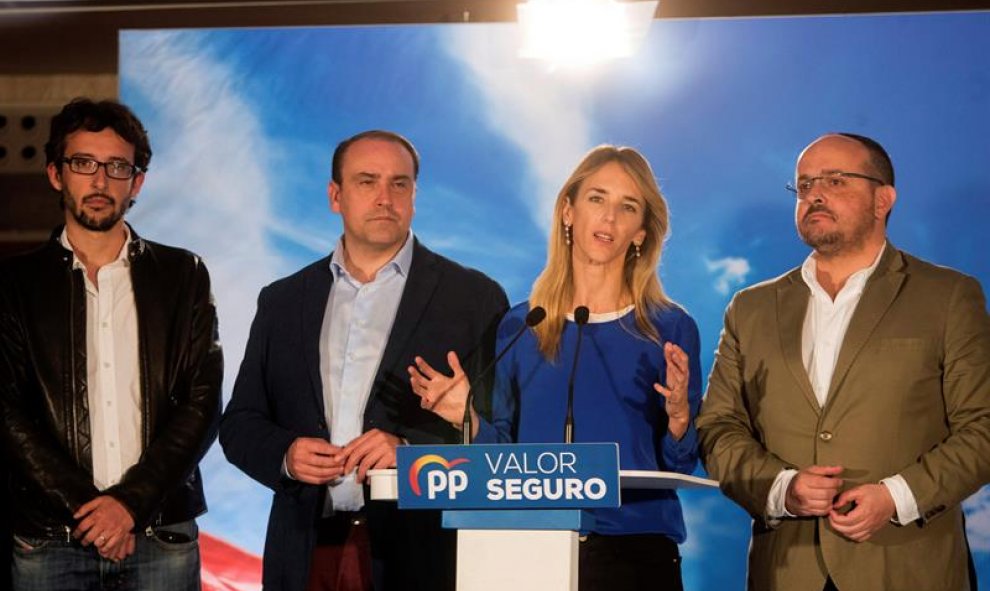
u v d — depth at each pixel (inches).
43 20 237.8
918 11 214.1
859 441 179.5
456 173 219.0
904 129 211.6
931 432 179.8
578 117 217.3
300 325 207.2
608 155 208.5
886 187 191.0
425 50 221.8
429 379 200.2
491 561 152.1
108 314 195.5
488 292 212.8
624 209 204.8
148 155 203.6
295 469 186.9
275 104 223.9
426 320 205.6
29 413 191.6
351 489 197.3
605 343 196.1
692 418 190.9
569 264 204.2
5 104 242.5
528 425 192.1
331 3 230.5
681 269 212.8
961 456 173.5
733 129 214.2
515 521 152.3
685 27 216.5
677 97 215.8
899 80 212.1
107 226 196.4
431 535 196.5
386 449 185.2
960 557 179.5
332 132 222.4
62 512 183.2
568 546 150.4
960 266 208.7
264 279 221.5
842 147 191.0
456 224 217.9
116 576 187.6
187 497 194.5
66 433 190.1
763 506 177.3
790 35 214.5
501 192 217.8
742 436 183.9
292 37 224.7
